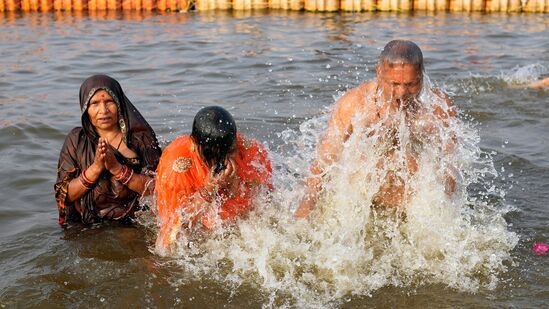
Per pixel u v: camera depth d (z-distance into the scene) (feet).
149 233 19.85
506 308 15.87
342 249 18.35
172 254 18.47
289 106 31.40
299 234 18.97
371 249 18.44
